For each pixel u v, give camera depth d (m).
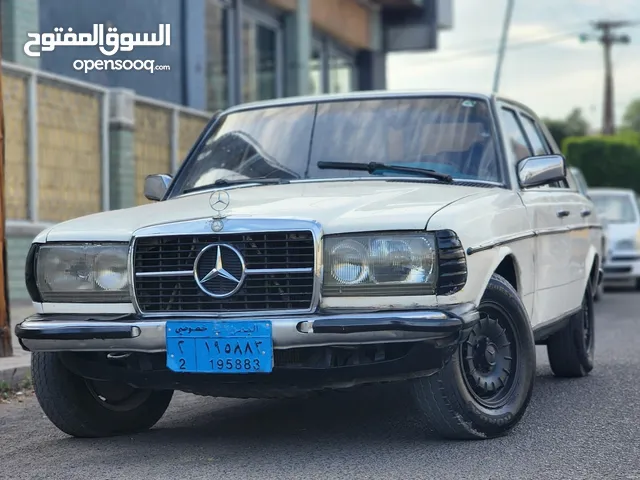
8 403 6.59
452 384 4.65
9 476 4.54
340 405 6.04
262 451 4.83
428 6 24.11
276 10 19.53
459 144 5.71
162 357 4.71
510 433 5.10
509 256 5.18
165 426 5.61
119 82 14.86
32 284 4.88
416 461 4.54
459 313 4.42
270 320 4.39
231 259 4.54
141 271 4.66
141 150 14.48
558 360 6.98
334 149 5.77
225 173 5.86
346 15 22.22
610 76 60.28
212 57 17.34
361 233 4.46
